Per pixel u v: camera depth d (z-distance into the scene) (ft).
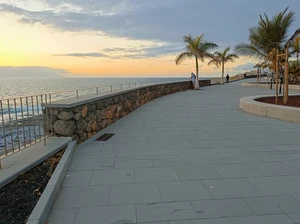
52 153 10.39
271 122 18.78
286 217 6.32
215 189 7.89
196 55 55.88
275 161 10.38
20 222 5.89
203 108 27.12
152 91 36.65
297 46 40.78
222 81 80.84
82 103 13.19
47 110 12.23
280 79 40.40
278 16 40.47
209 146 12.66
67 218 6.35
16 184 7.79
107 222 6.17
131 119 20.65
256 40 44.09
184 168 9.66
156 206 6.90
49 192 7.00
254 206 6.86
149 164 10.12
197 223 6.10
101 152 11.69
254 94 43.34
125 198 7.35
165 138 14.35
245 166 9.83
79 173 9.20
